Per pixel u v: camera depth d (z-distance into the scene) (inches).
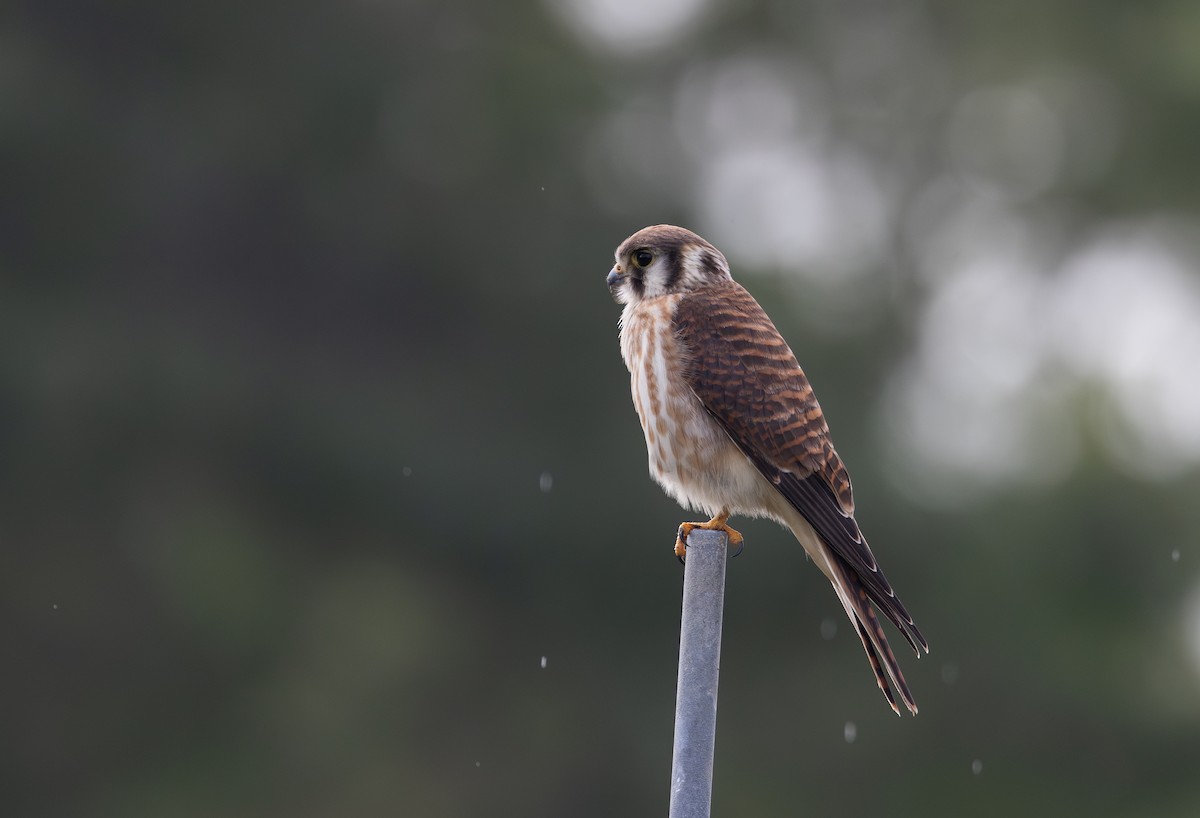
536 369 696.4
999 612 661.3
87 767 660.7
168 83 728.3
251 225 727.1
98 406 659.4
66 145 703.7
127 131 713.6
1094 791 665.6
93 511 659.4
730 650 669.3
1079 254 776.9
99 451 660.1
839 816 662.5
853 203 801.6
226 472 677.9
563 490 669.3
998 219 781.9
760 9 811.4
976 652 660.1
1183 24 788.0
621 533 665.0
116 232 711.1
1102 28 787.4
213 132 713.0
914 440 709.9
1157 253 773.3
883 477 663.8
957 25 808.9
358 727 665.0
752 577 652.1
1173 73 768.3
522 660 681.0
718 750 665.0
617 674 675.4
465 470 668.7
